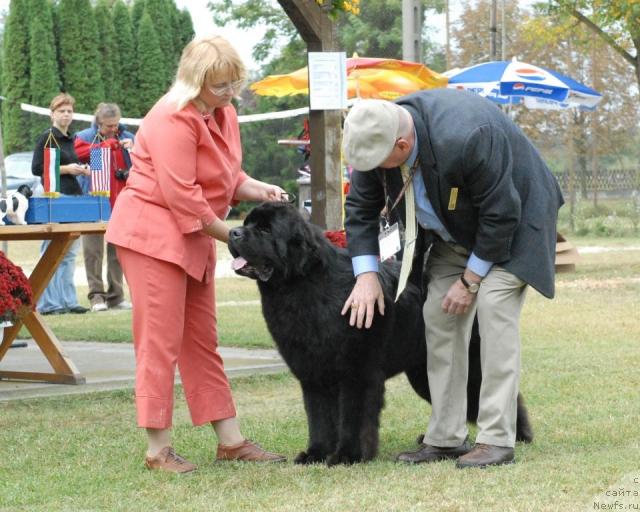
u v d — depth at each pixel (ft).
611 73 100.07
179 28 124.47
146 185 15.99
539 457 16.24
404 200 15.88
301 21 28.19
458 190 15.25
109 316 39.42
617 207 93.04
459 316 16.47
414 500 13.58
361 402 16.10
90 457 17.19
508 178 15.08
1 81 122.42
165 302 15.90
